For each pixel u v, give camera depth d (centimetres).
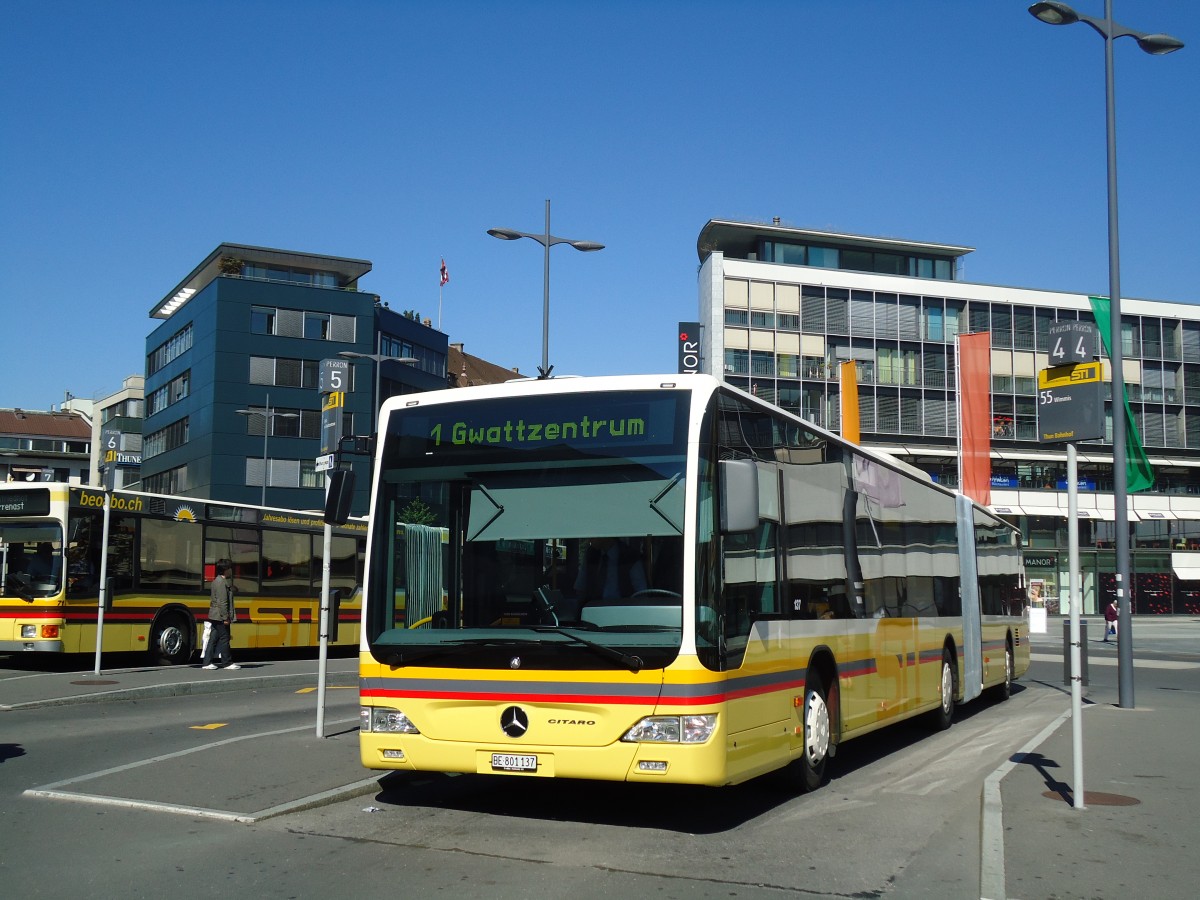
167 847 743
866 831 841
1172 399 7325
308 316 7369
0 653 2200
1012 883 680
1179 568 7331
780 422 981
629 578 791
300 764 1039
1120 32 1909
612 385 843
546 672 787
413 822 839
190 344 7556
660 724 760
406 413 893
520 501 838
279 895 633
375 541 872
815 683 1020
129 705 1636
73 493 2088
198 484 7225
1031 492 7138
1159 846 778
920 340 7000
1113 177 1906
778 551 936
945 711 1534
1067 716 1728
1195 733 1468
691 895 646
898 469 1368
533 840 783
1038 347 7175
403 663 831
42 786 930
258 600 2480
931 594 1489
